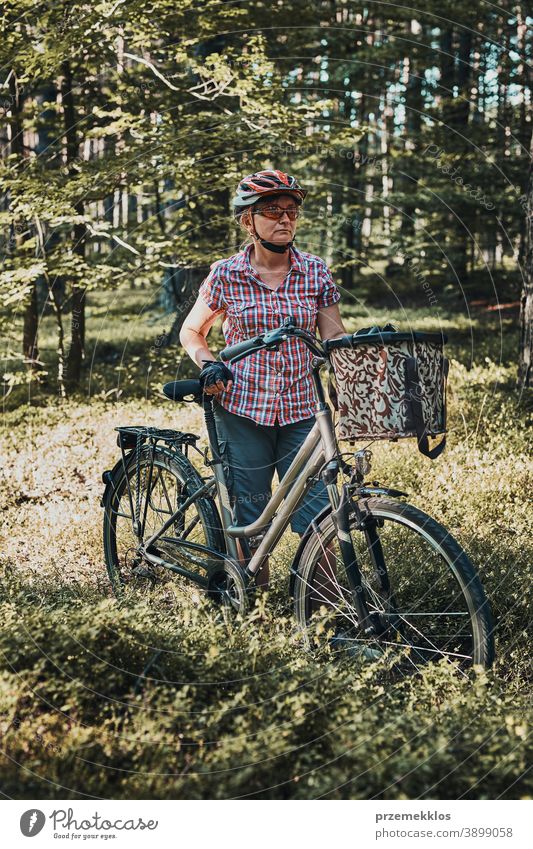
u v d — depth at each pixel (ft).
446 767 6.65
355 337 7.82
